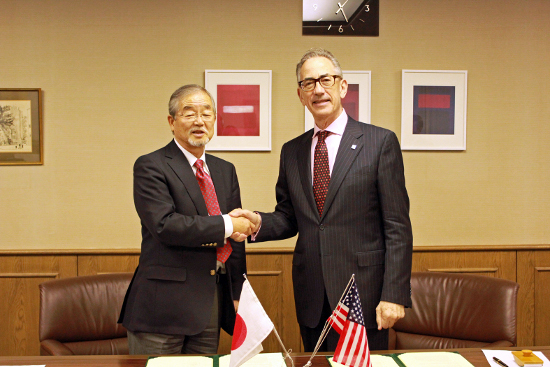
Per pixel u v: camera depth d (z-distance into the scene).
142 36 2.87
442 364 1.32
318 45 2.91
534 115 2.97
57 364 1.33
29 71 2.85
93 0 2.86
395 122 2.95
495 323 2.00
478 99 2.96
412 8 2.92
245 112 2.90
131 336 1.75
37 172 2.88
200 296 1.72
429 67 2.94
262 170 2.93
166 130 2.90
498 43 2.95
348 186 1.70
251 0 2.88
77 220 2.89
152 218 1.71
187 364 1.33
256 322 1.19
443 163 2.96
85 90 2.87
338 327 1.27
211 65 2.89
